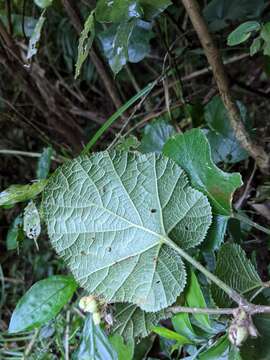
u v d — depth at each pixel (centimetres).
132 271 25
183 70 51
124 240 25
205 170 25
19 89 53
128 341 27
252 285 25
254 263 29
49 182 26
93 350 27
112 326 26
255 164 34
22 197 30
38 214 30
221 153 34
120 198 25
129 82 55
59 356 39
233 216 26
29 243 51
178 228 25
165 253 25
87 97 57
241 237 31
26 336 43
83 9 46
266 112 47
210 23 35
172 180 25
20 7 47
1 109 52
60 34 54
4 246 53
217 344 23
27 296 31
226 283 25
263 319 23
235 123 30
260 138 37
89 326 28
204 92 48
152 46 54
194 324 27
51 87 49
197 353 27
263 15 36
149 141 34
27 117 51
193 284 25
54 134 52
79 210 26
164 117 42
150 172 25
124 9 27
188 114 40
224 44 42
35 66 45
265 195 32
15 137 54
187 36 41
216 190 25
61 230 26
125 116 46
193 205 25
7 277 52
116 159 26
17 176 55
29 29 43
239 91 47
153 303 25
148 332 27
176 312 26
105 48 36
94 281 25
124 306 26
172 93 49
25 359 39
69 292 31
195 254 30
